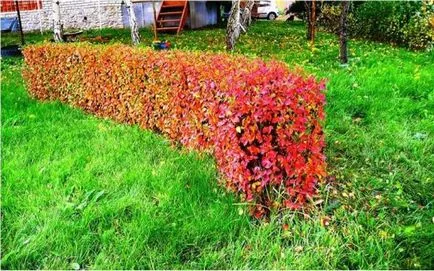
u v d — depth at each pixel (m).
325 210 3.84
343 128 5.72
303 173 3.79
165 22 17.33
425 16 11.55
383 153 4.98
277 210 3.80
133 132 5.91
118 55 6.27
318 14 17.83
